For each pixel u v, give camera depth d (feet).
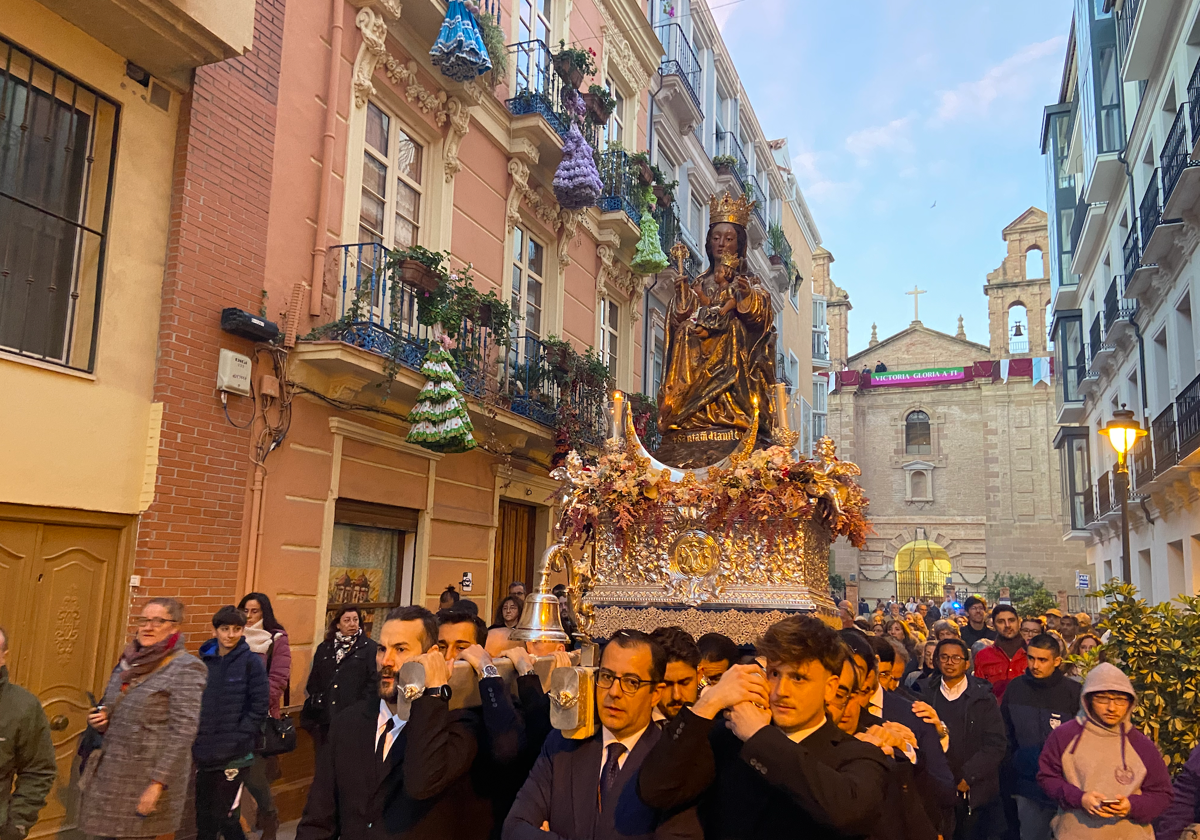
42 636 18.02
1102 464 66.28
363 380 25.52
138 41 19.62
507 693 10.48
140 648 13.99
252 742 16.92
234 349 22.40
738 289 17.47
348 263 26.40
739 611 14.19
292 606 24.03
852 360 139.13
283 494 23.86
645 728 9.41
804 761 7.47
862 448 133.28
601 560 15.85
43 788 12.53
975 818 16.70
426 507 30.45
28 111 18.53
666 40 58.75
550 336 38.17
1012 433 124.98
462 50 28.58
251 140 23.17
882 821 8.38
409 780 9.32
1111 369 60.49
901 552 129.70
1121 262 56.90
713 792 8.71
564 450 35.06
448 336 29.14
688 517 14.84
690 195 61.00
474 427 32.35
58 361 18.88
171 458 20.45
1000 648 22.95
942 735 12.21
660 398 17.81
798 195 96.17
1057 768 14.11
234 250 22.48
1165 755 17.06
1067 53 72.13
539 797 9.30
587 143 37.70
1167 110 44.96
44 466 17.95
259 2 23.59
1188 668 16.94
